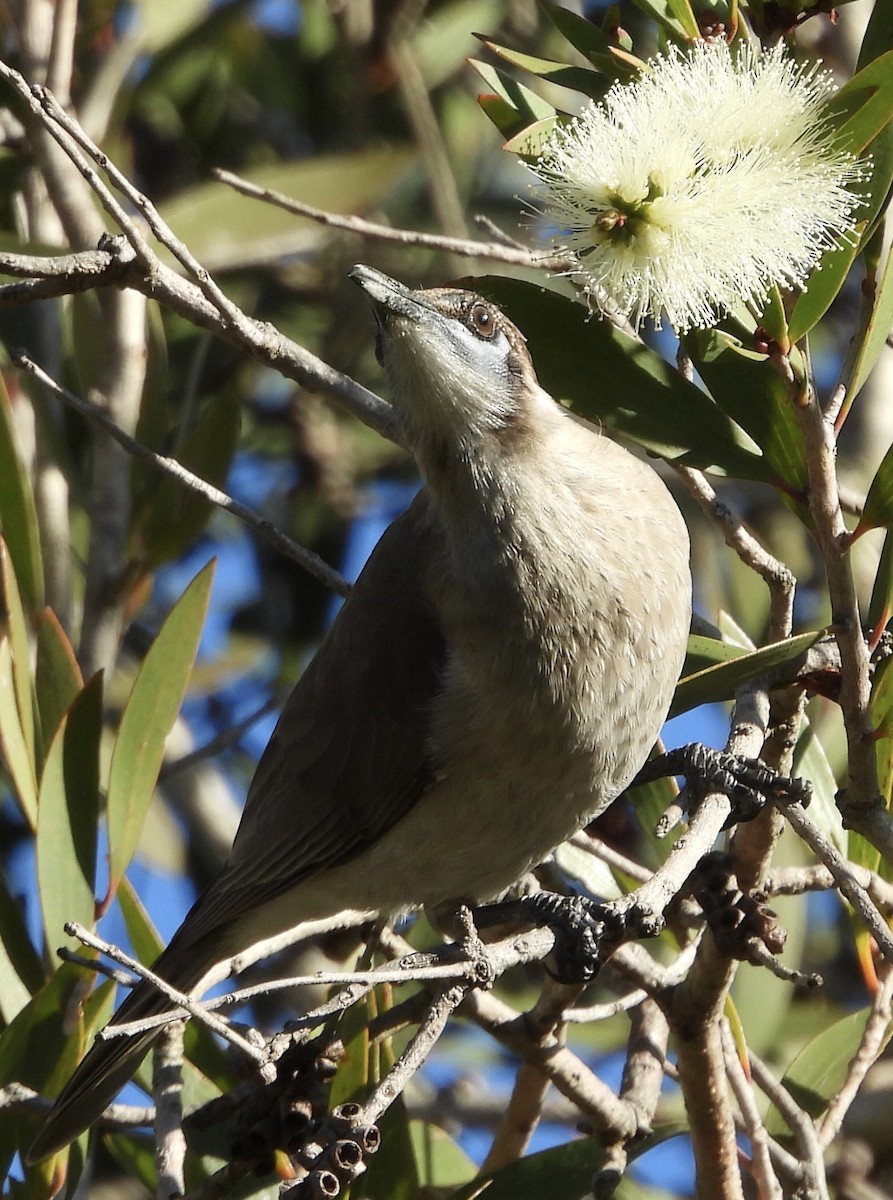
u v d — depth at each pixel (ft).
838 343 37.11
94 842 23.59
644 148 17.98
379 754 24.63
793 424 20.07
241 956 24.81
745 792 20.33
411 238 23.39
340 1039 22.02
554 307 20.71
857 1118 29.58
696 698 21.70
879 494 19.21
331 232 35.29
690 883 20.42
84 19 34.45
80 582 33.45
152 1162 24.61
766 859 21.16
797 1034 29.73
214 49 37.93
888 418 34.12
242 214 31.01
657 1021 24.43
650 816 25.35
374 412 23.45
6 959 23.98
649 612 22.86
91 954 23.17
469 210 38.45
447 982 18.06
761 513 35.63
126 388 28.55
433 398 23.20
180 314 21.62
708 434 20.57
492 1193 22.90
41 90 18.43
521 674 22.95
